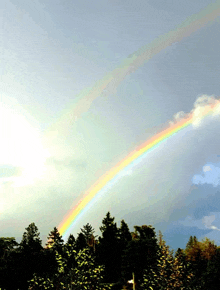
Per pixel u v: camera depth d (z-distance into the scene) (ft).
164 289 103.19
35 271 195.31
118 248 218.38
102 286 103.19
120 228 246.88
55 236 262.26
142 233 245.86
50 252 212.23
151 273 118.01
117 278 210.59
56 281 95.50
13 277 190.80
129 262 191.93
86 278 92.02
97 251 223.30
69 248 99.76
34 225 252.83
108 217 226.99
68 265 96.89
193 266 178.60
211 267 157.89
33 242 214.90
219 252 170.50
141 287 133.39
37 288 107.55
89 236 323.57
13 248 213.46
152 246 190.90
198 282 149.69
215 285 152.15
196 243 203.51
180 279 106.63
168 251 109.50
